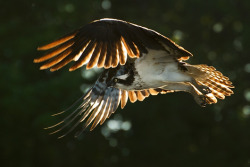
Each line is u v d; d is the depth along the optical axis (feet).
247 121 67.26
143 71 23.85
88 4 66.33
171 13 70.18
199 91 23.97
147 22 66.90
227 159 64.34
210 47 73.67
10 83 55.16
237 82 71.10
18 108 53.11
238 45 73.72
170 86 25.66
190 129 65.51
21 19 65.41
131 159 63.62
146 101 62.80
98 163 62.90
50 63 19.52
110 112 25.34
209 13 71.46
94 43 20.12
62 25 66.28
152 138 62.28
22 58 62.39
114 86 24.50
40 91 55.31
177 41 65.31
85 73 60.64
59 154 59.31
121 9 68.54
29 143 54.60
